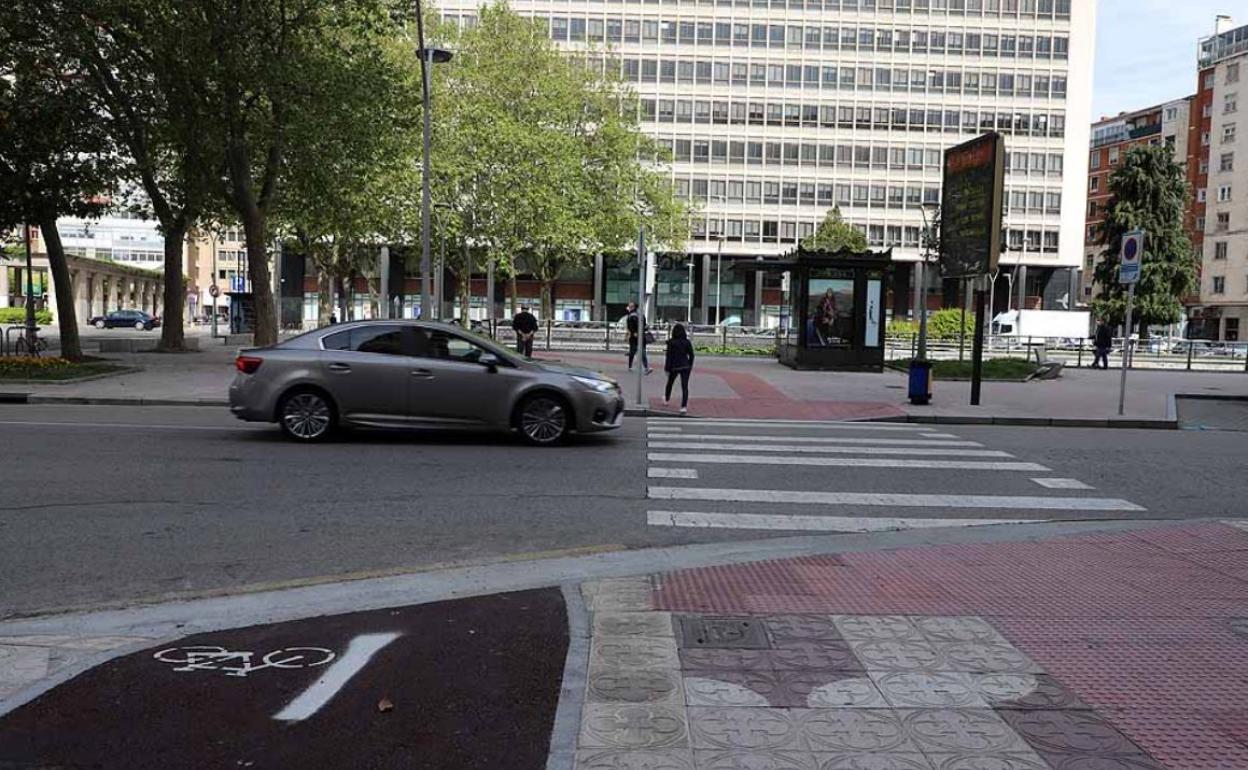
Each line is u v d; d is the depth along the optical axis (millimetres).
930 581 6184
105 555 6703
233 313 43688
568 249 44469
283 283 74250
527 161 38094
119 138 25250
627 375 24422
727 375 25078
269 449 11562
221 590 5914
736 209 77875
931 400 19703
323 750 3686
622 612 5375
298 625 5176
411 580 6172
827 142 77750
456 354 12375
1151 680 4465
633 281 78812
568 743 3697
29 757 3619
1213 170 80938
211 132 23281
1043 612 5523
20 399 17250
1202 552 7098
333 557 6766
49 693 4203
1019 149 77500
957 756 3629
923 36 77125
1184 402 21047
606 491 9453
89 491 8844
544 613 5387
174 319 31016
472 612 5402
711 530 7895
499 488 9453
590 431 12469
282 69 22109
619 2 75938
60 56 22984
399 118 26594
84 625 5223
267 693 4227
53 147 23219
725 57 76875
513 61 42000
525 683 4355
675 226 49938
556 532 7672
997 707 4109
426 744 3740
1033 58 77062
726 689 4250
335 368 12094
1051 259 77938
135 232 108812
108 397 17219
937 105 77562
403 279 77562
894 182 78062
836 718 3957
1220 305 79938
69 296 24328
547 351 33938
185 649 4777
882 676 4445
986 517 8625
